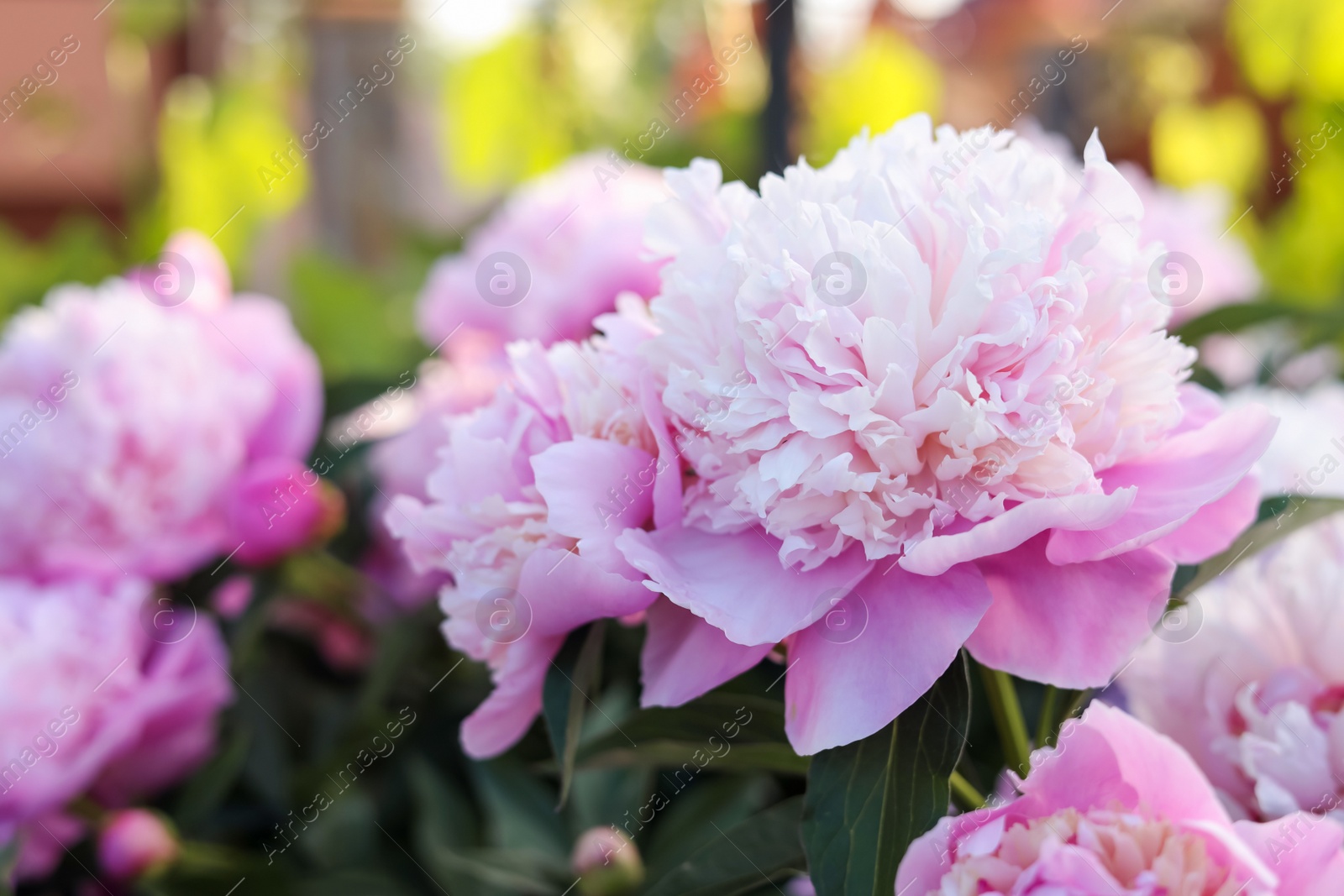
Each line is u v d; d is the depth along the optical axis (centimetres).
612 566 45
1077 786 45
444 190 143
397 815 73
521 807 69
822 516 46
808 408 45
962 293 45
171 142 124
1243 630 51
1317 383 79
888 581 45
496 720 48
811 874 45
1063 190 47
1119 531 45
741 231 46
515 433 48
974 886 43
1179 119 146
